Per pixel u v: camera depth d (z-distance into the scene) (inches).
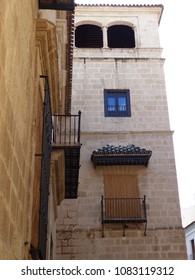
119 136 839.1
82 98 879.7
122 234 754.2
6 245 177.8
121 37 1011.3
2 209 168.1
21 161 221.8
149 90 898.7
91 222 761.0
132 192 784.3
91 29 1004.6
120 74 912.3
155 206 776.9
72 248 740.7
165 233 757.3
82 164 806.5
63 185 571.2
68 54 581.9
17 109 205.6
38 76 306.7
